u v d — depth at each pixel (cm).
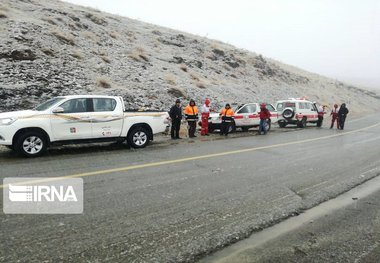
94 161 905
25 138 966
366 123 2756
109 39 2792
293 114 2216
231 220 504
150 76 2392
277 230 477
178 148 1185
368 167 921
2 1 2505
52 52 2034
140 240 426
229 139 1490
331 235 463
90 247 402
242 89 3219
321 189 686
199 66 3247
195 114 1525
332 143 1423
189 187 669
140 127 1187
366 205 596
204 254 400
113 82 2048
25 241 411
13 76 1644
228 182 717
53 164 855
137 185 670
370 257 402
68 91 1712
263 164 923
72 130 1050
